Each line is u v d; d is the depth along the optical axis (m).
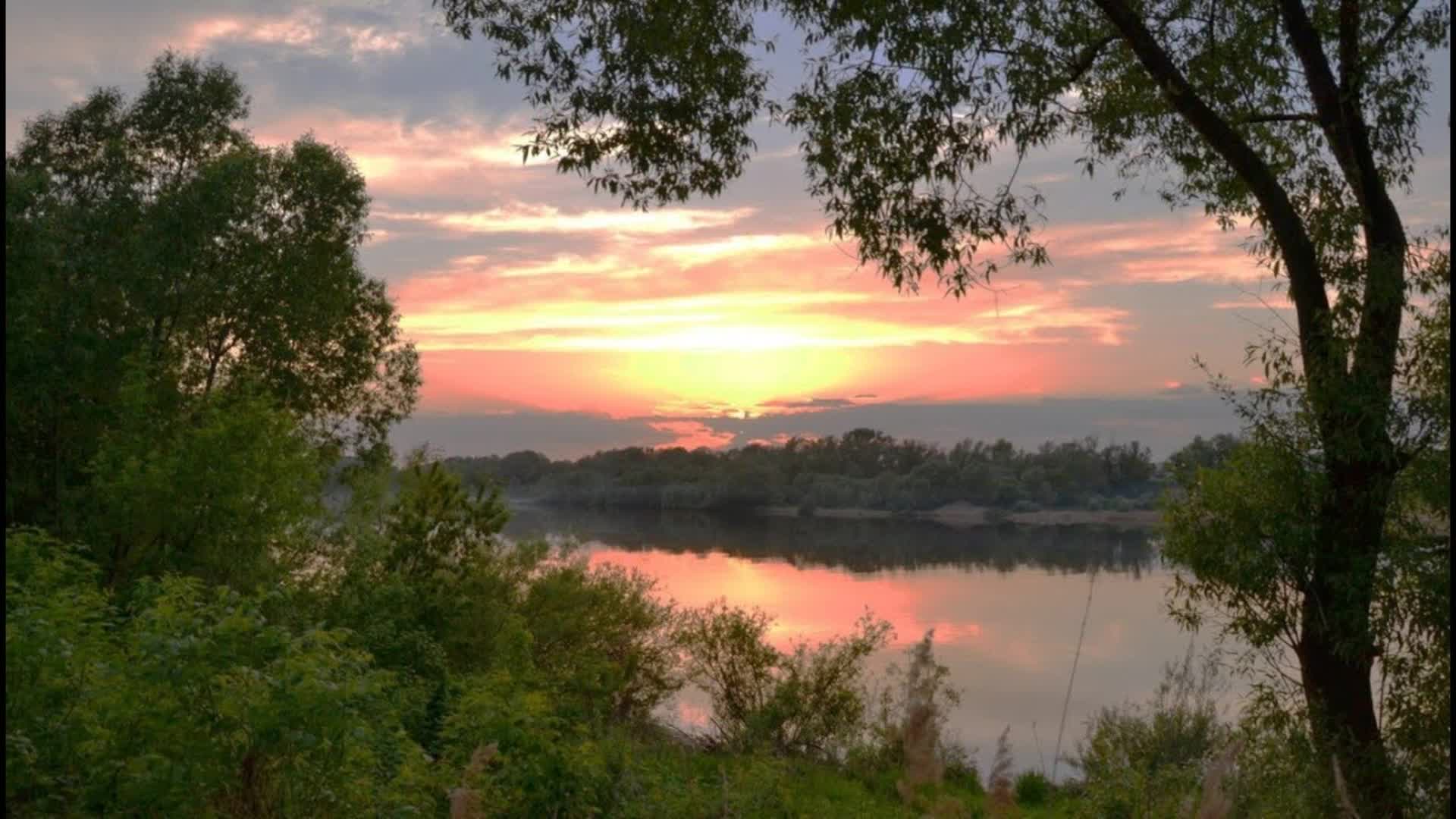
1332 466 10.69
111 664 6.34
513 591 23.69
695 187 13.85
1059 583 82.88
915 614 66.44
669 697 22.67
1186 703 10.78
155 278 25.11
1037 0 12.84
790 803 11.86
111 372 21.91
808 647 18.92
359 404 32.09
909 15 12.02
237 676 6.31
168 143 29.59
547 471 122.06
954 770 12.20
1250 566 10.55
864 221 12.98
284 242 29.38
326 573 17.92
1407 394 10.37
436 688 12.39
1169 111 13.21
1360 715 10.57
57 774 6.14
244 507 17.05
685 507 122.62
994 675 45.22
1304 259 11.18
